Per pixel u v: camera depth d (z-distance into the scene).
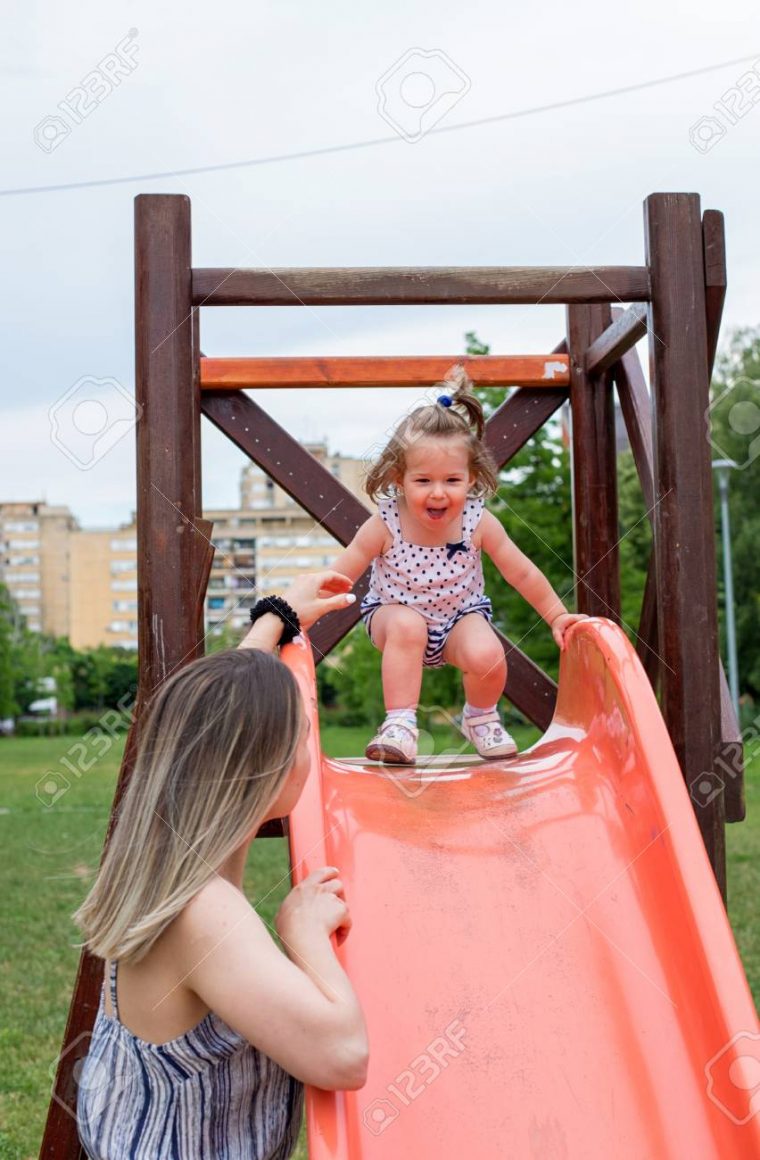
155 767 1.54
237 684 1.56
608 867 1.93
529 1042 1.68
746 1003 1.60
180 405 2.26
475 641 2.77
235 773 1.51
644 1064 1.65
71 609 44.06
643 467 2.96
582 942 1.81
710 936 1.69
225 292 2.31
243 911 1.45
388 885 1.89
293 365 3.06
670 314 2.33
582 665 2.37
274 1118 1.53
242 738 1.52
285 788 1.60
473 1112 1.60
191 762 1.51
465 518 2.79
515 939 1.81
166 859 1.47
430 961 1.77
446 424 2.60
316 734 1.96
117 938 1.46
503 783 2.21
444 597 2.80
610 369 3.24
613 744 2.15
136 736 2.19
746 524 21.34
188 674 1.60
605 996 1.74
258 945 1.42
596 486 3.21
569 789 2.12
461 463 2.61
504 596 13.25
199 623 2.41
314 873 1.71
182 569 2.23
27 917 6.64
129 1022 1.49
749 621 21.61
